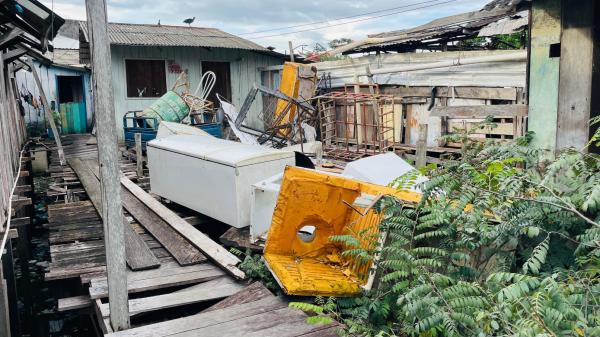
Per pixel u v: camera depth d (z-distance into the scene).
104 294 4.37
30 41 7.50
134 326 4.22
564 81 5.33
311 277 4.02
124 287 3.78
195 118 12.59
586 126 5.17
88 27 3.52
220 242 6.36
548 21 5.54
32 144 13.97
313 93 12.66
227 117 11.98
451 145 10.22
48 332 6.45
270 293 4.26
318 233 4.51
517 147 4.12
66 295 5.56
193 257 5.27
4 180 5.71
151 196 7.89
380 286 3.92
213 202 6.23
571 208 3.03
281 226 4.30
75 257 5.36
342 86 13.15
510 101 9.46
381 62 12.07
